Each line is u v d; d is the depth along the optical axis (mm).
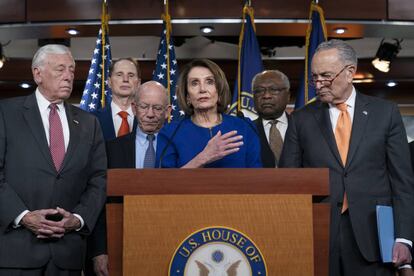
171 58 4582
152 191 1854
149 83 3209
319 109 2729
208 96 2377
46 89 2846
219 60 6629
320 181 1876
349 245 2502
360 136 2574
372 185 2533
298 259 1835
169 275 1797
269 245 1838
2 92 7066
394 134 2598
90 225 2697
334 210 2525
